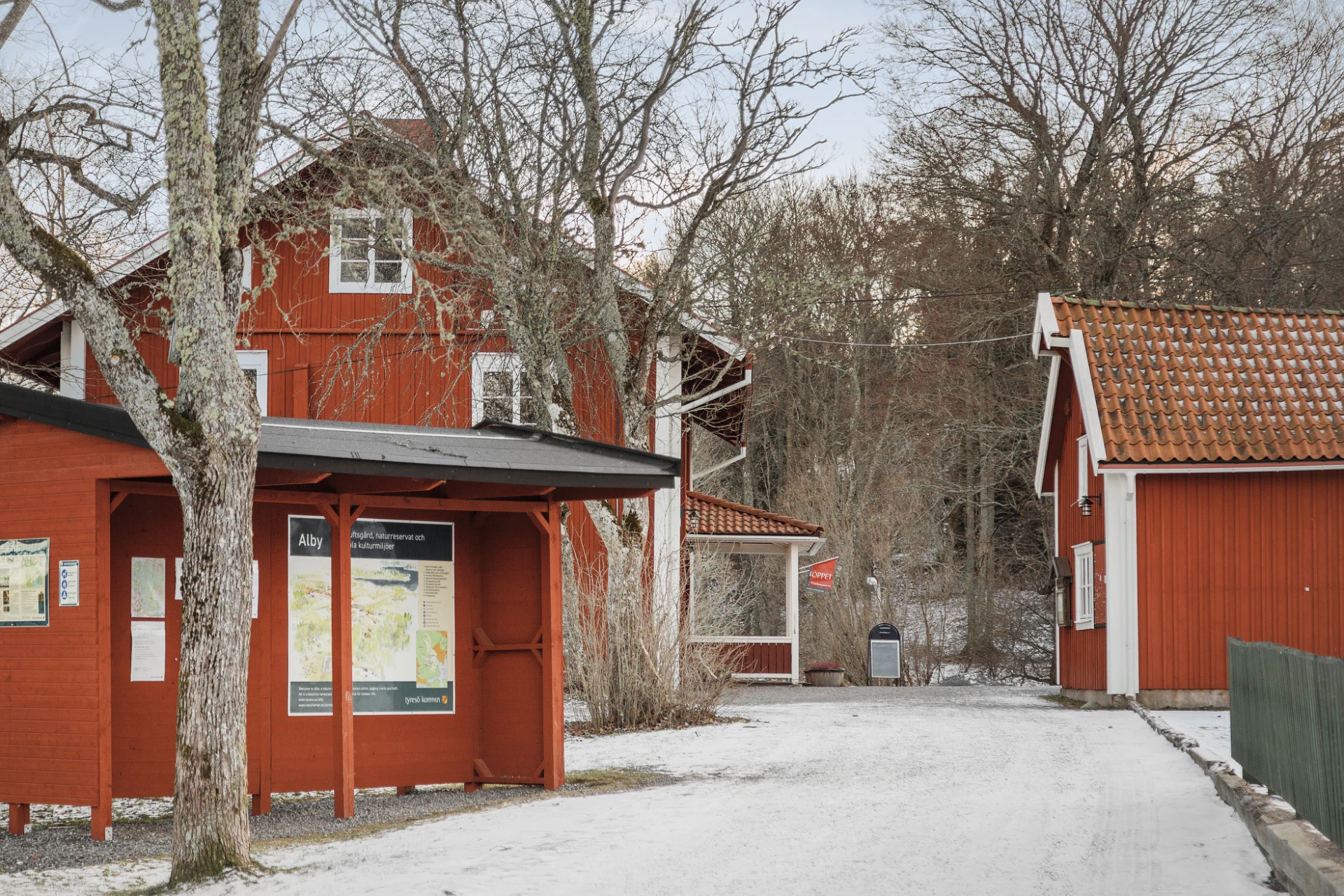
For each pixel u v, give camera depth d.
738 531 31.78
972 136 36.81
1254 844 8.86
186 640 8.53
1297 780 8.88
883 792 11.53
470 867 8.38
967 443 44.06
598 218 19.62
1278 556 20.33
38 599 10.22
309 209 20.05
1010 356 40.03
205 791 8.41
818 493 45.16
